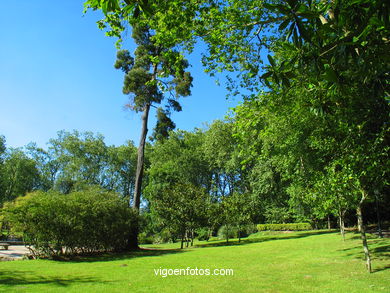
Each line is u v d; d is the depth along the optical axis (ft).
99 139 159.43
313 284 22.53
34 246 46.06
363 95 20.01
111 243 54.75
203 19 27.43
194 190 73.72
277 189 95.50
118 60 70.13
